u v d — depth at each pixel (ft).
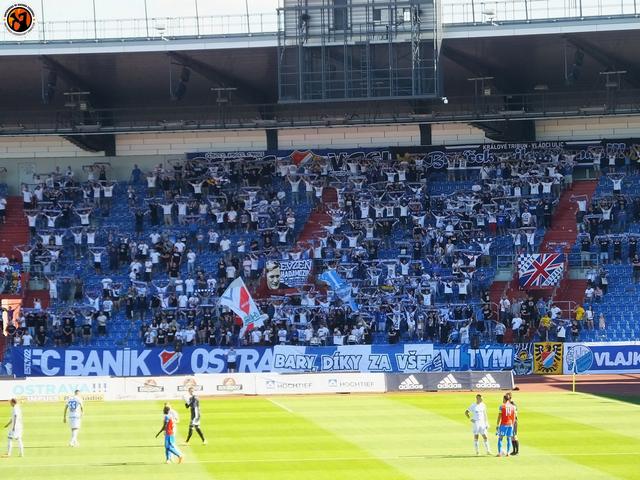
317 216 318.45
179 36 284.41
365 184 321.32
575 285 294.66
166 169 334.44
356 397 242.99
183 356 272.10
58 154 335.88
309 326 280.31
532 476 134.31
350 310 282.15
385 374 254.27
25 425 194.49
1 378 261.44
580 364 272.72
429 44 272.51
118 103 320.29
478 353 270.87
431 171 325.83
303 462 147.64
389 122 310.65
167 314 283.79
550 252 299.79
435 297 287.89
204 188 322.75
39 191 323.16
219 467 144.05
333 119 318.86
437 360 269.64
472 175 323.37
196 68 295.28
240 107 318.65
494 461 146.72
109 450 161.79
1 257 303.07
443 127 331.57
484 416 153.69
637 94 311.68
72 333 282.56
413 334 279.90
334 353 268.41
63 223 318.65
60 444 169.17
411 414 205.46
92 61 290.56
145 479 134.92
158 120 325.62
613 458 148.77
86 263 307.78
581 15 279.08
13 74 297.74
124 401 240.53
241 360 271.08
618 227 304.09
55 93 310.86
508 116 304.91
